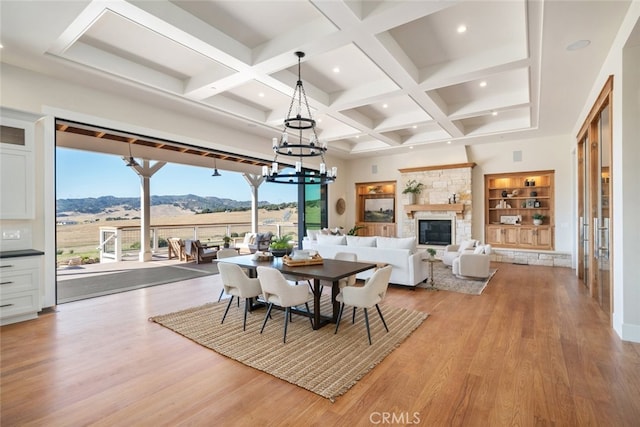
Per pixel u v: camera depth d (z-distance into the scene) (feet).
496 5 10.30
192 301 15.40
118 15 9.59
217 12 10.55
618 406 6.98
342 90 17.33
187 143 19.08
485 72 13.56
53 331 11.40
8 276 11.85
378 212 34.50
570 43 10.99
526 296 16.06
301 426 6.44
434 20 11.18
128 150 25.04
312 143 13.74
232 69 13.23
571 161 24.06
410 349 10.03
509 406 7.04
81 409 6.97
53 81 13.71
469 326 11.98
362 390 7.75
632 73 10.12
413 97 16.55
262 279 11.02
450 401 7.25
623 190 10.37
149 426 6.44
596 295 15.28
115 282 19.66
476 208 28.32
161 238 35.12
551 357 9.33
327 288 18.26
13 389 7.72
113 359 9.32
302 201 34.17
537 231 25.73
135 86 14.69
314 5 9.25
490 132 23.97
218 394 7.57
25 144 12.55
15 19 9.69
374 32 10.61
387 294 16.71
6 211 12.11
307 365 8.95
